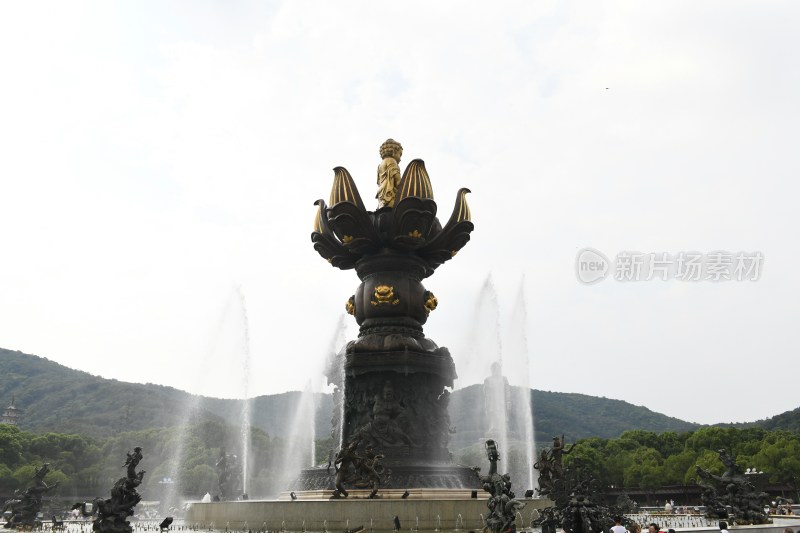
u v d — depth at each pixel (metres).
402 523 31.80
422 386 43.06
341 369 45.69
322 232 46.53
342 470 36.50
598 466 130.38
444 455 43.25
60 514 67.19
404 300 44.94
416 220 43.81
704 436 135.50
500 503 29.00
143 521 55.69
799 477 107.50
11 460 131.75
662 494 125.38
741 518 39.34
